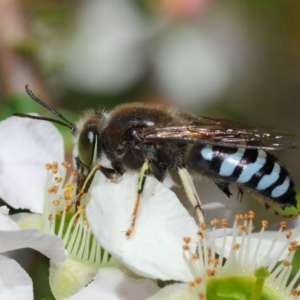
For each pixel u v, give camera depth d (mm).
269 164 89
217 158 89
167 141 89
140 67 118
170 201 84
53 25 106
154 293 83
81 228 86
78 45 113
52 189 88
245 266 86
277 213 90
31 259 91
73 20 111
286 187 89
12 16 101
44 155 91
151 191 84
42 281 90
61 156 91
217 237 86
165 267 83
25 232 81
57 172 90
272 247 86
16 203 89
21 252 91
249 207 106
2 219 85
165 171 90
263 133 89
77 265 85
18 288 82
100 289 84
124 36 118
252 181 89
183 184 88
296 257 91
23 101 99
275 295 86
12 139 91
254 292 83
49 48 105
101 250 86
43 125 91
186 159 90
